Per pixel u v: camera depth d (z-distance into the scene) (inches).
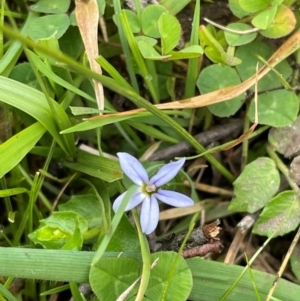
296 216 3.5
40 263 3.0
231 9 3.7
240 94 3.7
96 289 3.0
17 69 3.7
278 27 3.6
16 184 3.7
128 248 3.3
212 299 3.2
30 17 3.8
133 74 3.8
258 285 3.2
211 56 3.6
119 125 3.8
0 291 3.1
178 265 3.0
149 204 3.1
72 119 3.7
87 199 3.6
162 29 3.4
